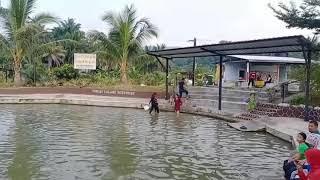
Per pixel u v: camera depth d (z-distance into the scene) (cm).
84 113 2491
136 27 3797
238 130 1930
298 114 2125
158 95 3416
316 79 2339
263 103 2400
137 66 4119
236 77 4138
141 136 1692
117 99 3206
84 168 1140
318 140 946
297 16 2650
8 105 2858
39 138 1580
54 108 2738
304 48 1862
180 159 1282
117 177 1056
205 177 1080
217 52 2531
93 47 4328
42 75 3881
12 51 3641
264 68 3916
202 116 2527
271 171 1157
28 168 1125
